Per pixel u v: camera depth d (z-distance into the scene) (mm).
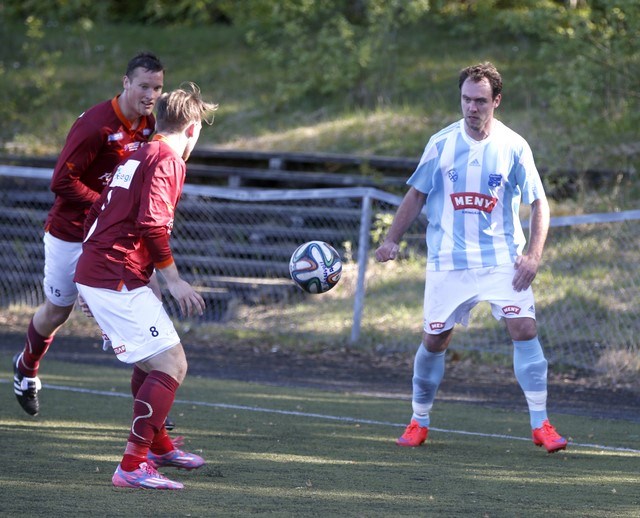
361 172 53562
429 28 75938
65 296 21438
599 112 52875
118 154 20016
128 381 30844
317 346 40312
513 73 64625
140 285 15883
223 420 23781
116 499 14312
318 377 34250
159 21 90438
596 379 33938
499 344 37844
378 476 16969
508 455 20047
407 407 28016
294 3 69188
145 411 15414
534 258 20094
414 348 38969
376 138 57312
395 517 13555
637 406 29297
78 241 20891
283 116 64188
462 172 20219
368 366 36812
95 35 83125
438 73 66188
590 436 23453
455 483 16500
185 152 17750
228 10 82438
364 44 64000
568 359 35594
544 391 20422
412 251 45656
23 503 13773
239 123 64000
